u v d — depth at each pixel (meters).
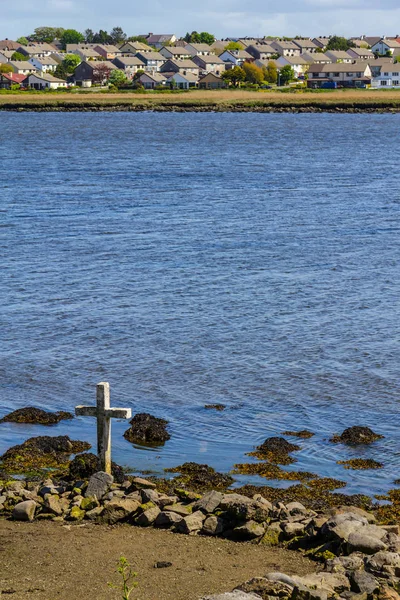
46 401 24.72
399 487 19.42
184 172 84.12
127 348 29.12
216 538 16.00
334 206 61.16
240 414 23.73
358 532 15.27
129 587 13.94
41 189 69.75
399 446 21.70
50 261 42.31
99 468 18.59
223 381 26.14
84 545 15.59
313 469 20.36
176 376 26.56
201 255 43.88
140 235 49.38
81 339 30.08
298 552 15.44
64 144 118.62
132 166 90.06
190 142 121.81
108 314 33.09
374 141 124.50
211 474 19.62
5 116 184.12
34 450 21.02
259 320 32.38
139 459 20.91
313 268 41.06
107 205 60.94
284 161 96.19
